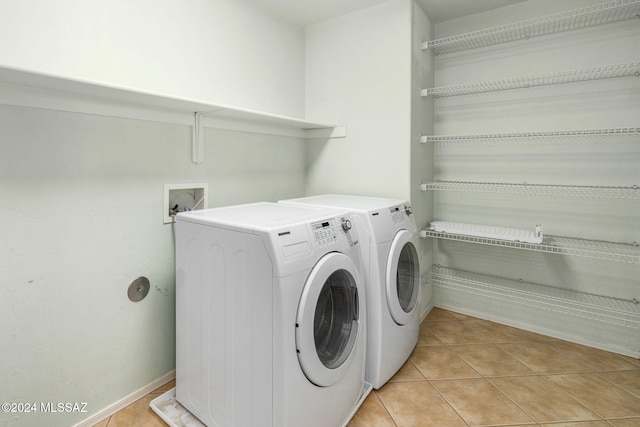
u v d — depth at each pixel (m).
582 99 2.02
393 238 1.71
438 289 2.69
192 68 1.75
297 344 1.12
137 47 1.50
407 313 1.83
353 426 1.41
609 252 1.88
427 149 2.46
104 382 1.48
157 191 1.62
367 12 2.26
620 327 2.00
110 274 1.47
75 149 1.33
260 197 2.24
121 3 1.44
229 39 1.95
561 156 2.10
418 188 2.31
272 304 1.09
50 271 1.28
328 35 2.45
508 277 2.36
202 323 1.37
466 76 2.41
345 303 1.44
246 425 1.21
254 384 1.17
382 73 2.23
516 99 2.23
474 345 2.10
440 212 2.61
